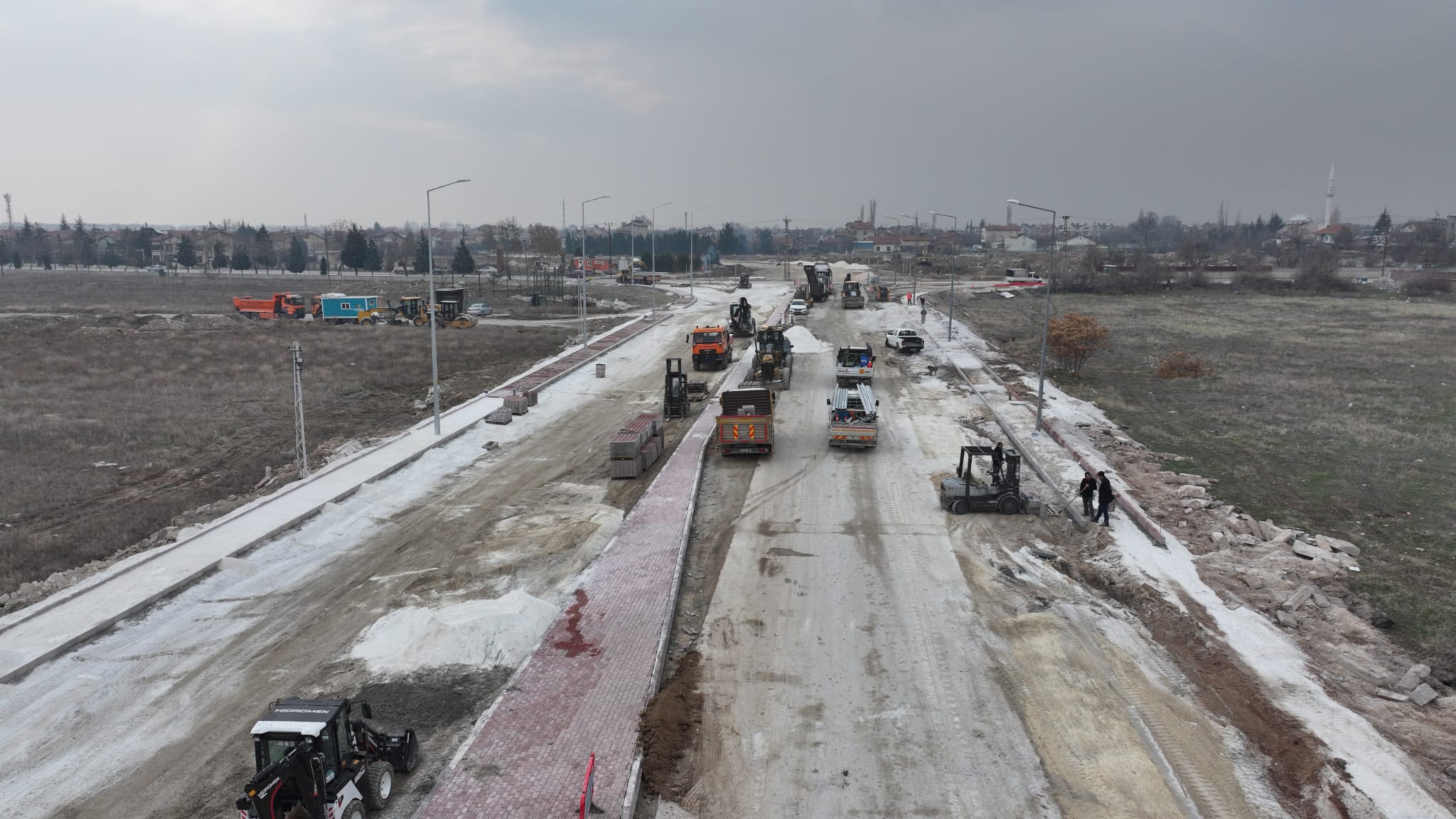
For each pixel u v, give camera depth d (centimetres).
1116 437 3612
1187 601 2044
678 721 1556
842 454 3378
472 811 1287
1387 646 1861
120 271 17162
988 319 7812
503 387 4612
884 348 5934
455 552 2430
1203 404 4344
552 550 2420
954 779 1416
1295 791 1395
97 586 2086
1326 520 2659
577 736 1484
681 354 5731
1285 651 1817
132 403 4431
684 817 1324
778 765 1454
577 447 3562
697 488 2969
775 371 4684
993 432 3700
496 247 18275
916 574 2241
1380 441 3575
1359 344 6334
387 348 6288
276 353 6059
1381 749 1473
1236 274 12194
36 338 6456
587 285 11912
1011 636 1909
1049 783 1407
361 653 1831
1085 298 10144
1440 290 10469
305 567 2316
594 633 1870
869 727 1561
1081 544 2459
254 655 1825
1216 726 1573
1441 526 2589
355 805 1252
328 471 3044
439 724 1562
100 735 1529
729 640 1894
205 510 2747
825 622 1977
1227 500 2842
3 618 1947
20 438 3697
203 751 1486
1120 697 1662
